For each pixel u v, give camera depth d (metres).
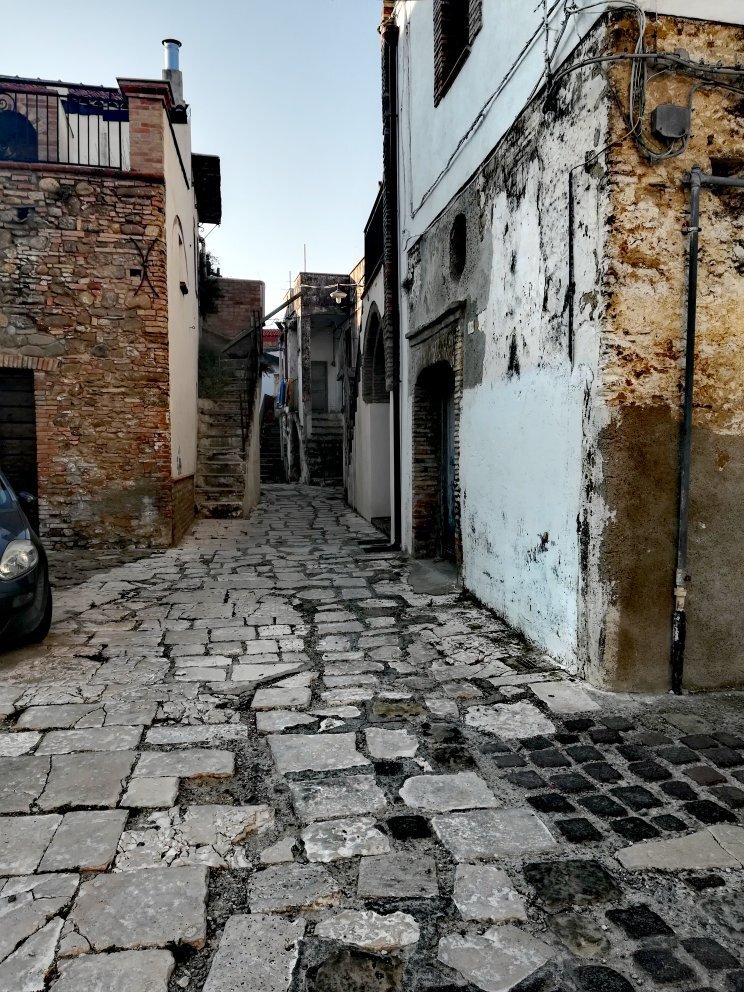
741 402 3.80
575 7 3.84
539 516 4.52
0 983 1.77
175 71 12.48
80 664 4.33
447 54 6.73
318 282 19.39
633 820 2.58
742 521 3.84
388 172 8.98
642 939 1.97
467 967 1.86
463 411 6.14
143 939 1.94
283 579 7.07
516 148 4.77
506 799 2.73
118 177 8.69
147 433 8.92
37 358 8.66
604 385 3.66
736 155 3.71
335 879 2.22
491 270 5.32
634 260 3.60
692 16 3.61
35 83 8.98
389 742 3.24
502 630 5.08
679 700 3.72
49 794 2.73
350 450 14.69
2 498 5.08
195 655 4.55
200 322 16.31
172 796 2.73
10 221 8.52
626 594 3.74
